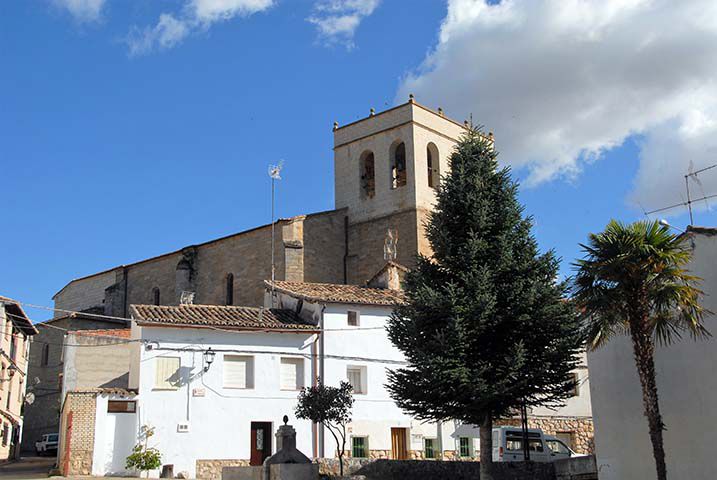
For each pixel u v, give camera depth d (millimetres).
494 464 26969
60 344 59531
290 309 41781
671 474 22156
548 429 44719
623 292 21172
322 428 37750
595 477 25625
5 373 47531
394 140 56875
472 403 25625
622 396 23906
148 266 64188
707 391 21453
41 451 53781
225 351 37000
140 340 35406
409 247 54188
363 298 41469
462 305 26266
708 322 21594
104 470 33688
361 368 39875
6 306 46656
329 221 56219
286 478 24672
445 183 29078
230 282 56094
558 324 26016
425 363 25703
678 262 21250
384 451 39000
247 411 36719
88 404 34031
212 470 35312
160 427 34844
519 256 27625
